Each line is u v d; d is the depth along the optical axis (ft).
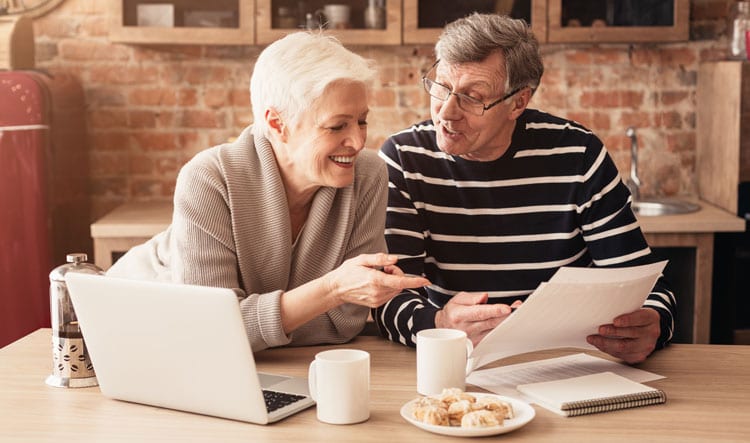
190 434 5.00
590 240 7.77
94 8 13.11
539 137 7.68
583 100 13.30
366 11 12.35
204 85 13.33
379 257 5.78
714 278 12.37
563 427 5.02
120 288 5.26
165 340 5.23
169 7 12.25
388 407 5.39
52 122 11.65
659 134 13.35
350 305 6.72
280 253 6.54
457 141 7.29
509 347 5.89
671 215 11.66
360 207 6.83
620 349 6.11
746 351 6.56
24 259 11.51
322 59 5.98
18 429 5.11
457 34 7.11
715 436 4.90
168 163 13.43
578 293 5.53
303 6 12.32
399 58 13.30
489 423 4.86
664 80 13.26
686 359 6.36
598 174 7.64
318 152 6.06
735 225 11.26
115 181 13.44
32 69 12.28
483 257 7.75
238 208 6.40
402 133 7.86
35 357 6.51
